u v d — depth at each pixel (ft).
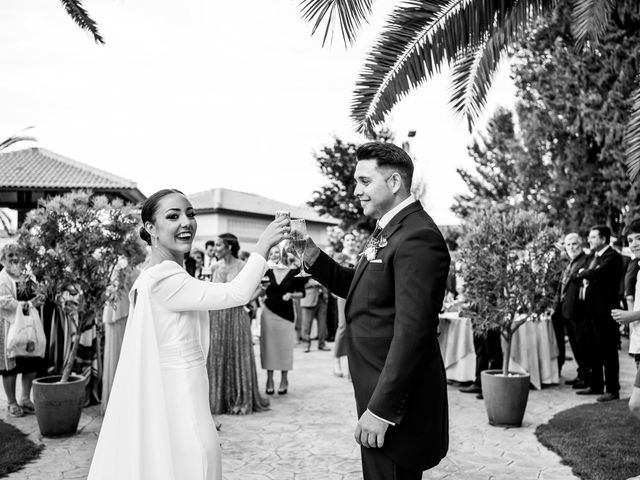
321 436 16.12
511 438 15.71
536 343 22.56
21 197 50.80
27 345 18.01
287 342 21.62
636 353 14.87
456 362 23.06
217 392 18.62
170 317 7.34
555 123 45.32
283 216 8.23
